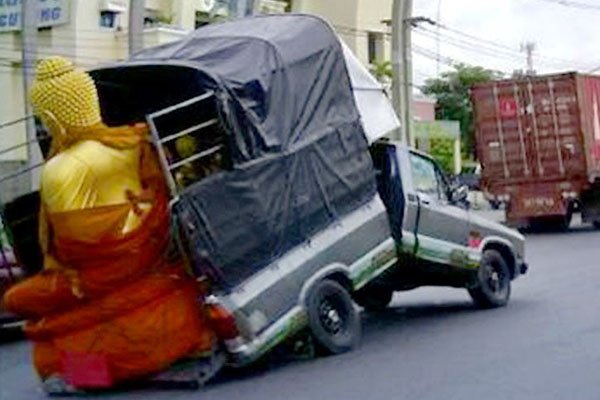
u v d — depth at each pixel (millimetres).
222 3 38469
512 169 30750
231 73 11141
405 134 34562
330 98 12383
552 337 12781
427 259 14117
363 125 12852
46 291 10898
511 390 9883
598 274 19656
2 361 14258
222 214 10680
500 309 15672
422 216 14016
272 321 11133
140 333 10766
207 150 10844
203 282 10586
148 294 10703
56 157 10750
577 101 30078
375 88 13500
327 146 12148
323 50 12406
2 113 33625
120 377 10945
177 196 10320
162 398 10555
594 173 30469
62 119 10688
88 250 10516
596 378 10250
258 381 11023
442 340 13070
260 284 11047
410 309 16531
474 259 15203
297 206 11578
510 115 30719
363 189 12664
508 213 30891
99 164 10555
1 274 14977
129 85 12055
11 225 12148
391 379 10695
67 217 10438
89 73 11719
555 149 30328
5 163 29531
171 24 36438
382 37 49156
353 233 12375
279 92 11562
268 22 12602
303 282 11602
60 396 11211
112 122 12477
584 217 31250
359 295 15641
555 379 10281
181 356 10828
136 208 10609
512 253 16109
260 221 11047
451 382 10391
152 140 10375
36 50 25203
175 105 11117
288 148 11523
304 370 11430
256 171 11055
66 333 11031
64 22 33656
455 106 72312
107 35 34438
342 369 11352
